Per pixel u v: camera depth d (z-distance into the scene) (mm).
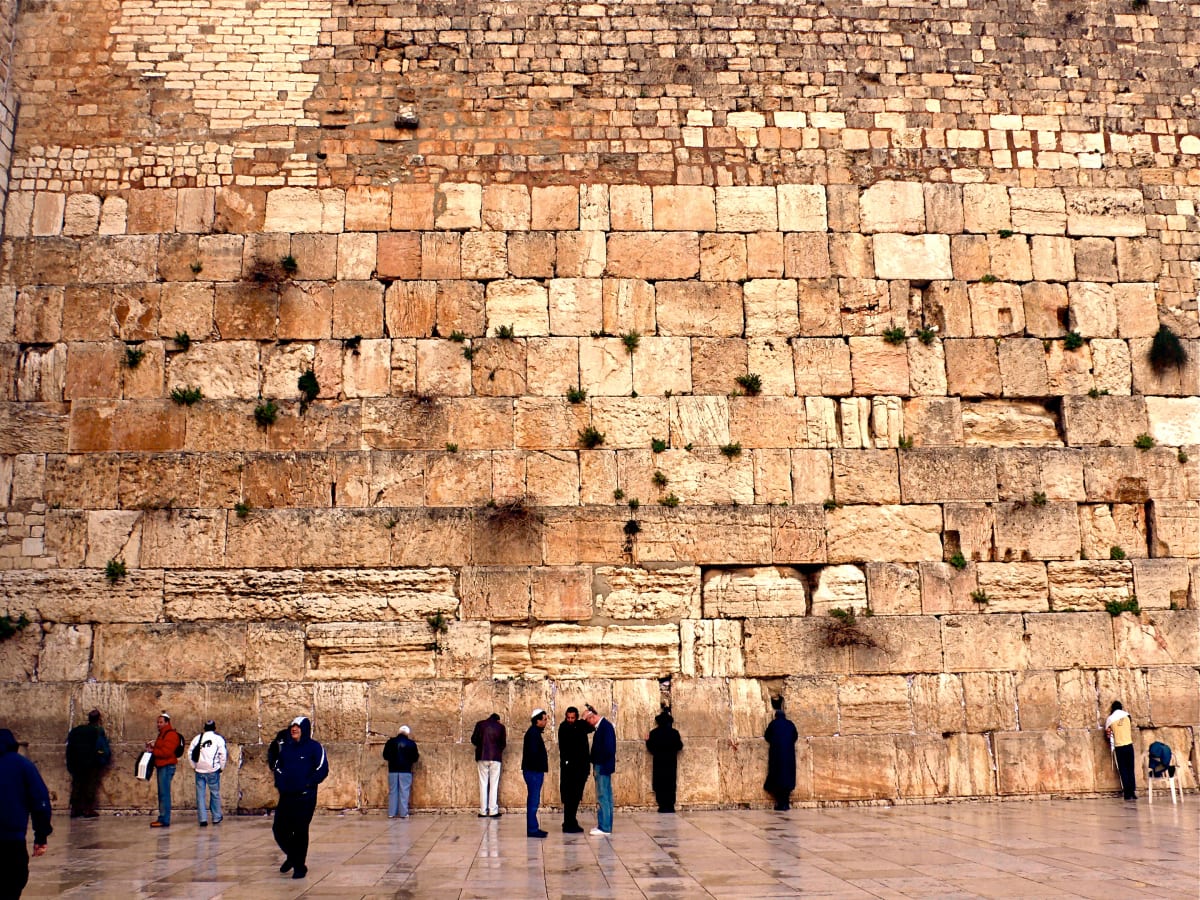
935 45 17547
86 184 16500
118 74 16844
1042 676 15703
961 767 15383
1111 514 16297
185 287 16219
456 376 16078
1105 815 13633
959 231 16953
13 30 16828
